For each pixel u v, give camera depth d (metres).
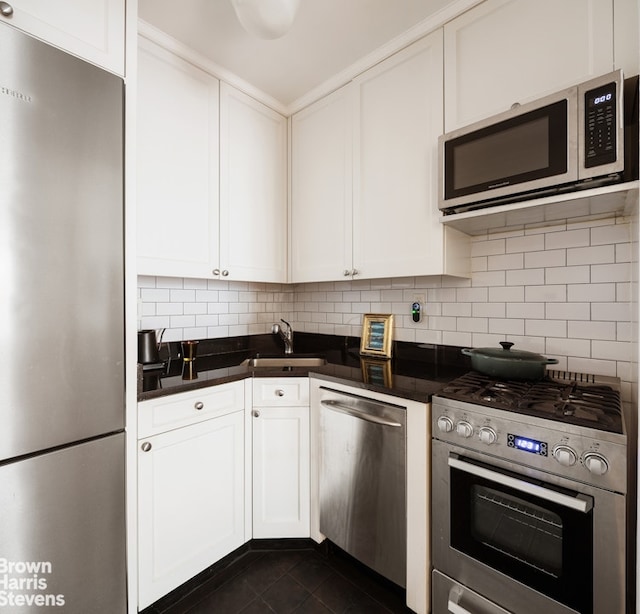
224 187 1.79
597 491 0.87
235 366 1.74
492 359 1.28
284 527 1.60
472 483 1.09
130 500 1.17
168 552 1.30
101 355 1.05
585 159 0.99
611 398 1.07
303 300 2.47
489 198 1.21
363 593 1.39
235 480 1.53
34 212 0.90
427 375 1.50
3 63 0.85
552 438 0.93
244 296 2.28
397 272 1.58
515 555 1.03
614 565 0.85
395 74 1.60
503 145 1.17
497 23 1.30
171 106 1.57
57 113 0.94
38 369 0.92
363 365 1.75
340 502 1.46
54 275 0.95
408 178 1.55
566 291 1.40
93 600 1.04
